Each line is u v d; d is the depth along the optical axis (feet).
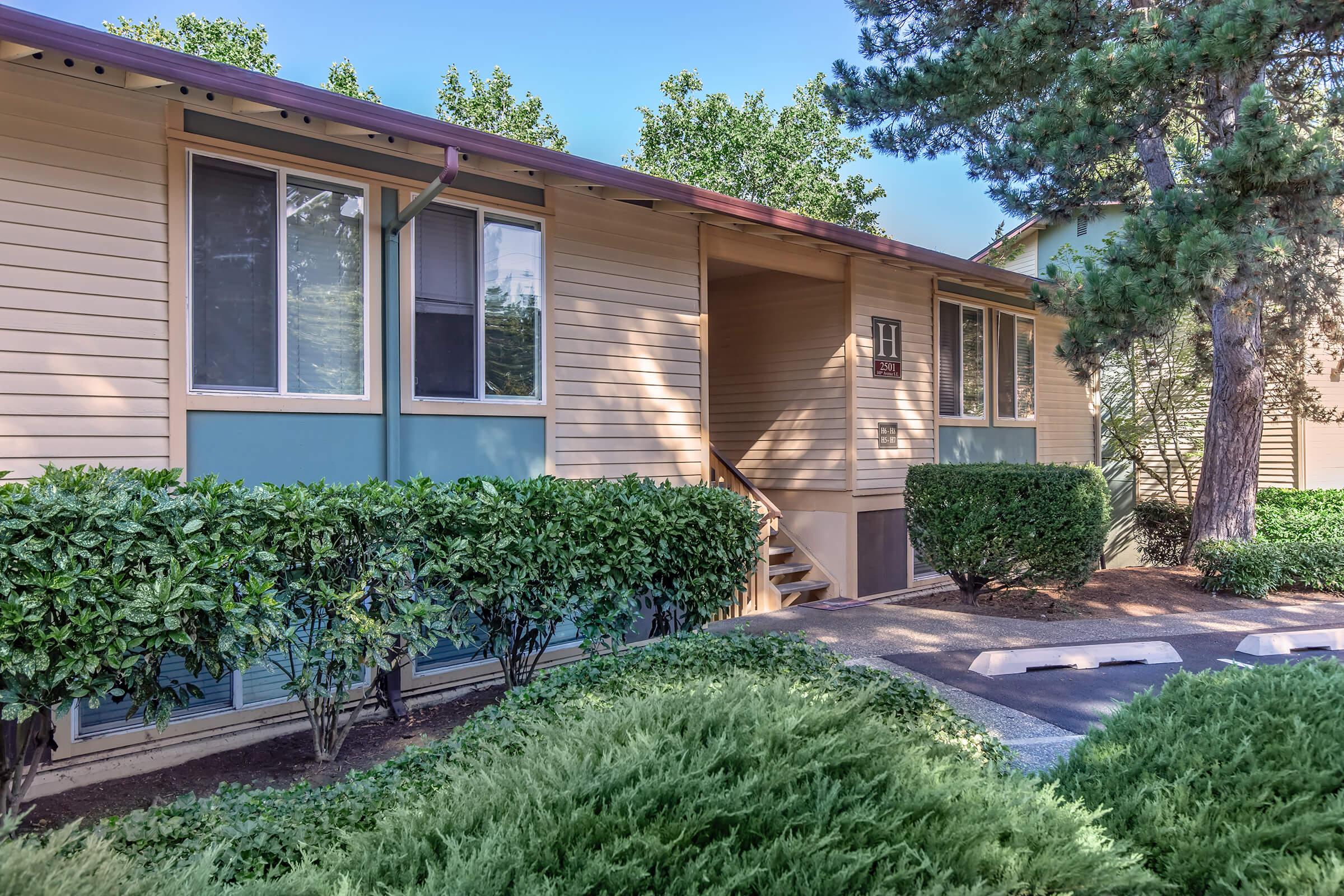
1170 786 9.40
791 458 33.81
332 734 16.78
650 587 20.30
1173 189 27.45
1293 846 8.20
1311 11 26.61
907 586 34.65
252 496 14.71
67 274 15.92
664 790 7.42
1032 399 41.93
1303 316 41.73
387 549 16.24
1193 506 44.19
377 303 20.04
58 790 15.49
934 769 8.44
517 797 7.57
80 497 12.92
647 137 96.58
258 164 18.28
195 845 9.46
